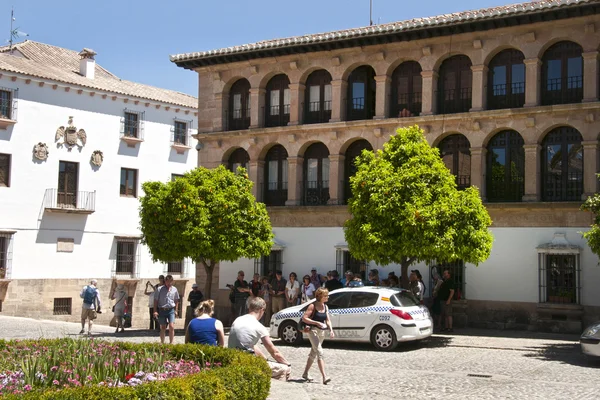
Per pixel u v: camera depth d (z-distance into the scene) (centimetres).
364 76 3061
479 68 2752
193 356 1117
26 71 3669
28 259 3700
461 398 1312
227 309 3247
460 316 2717
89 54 4159
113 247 4106
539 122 2641
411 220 2189
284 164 3228
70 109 3894
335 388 1408
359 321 2056
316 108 3144
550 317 2584
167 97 4481
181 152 4497
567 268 2581
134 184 4241
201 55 3266
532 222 2636
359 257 2358
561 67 2669
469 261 2289
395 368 1700
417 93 2931
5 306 3594
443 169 2319
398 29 2795
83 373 980
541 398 1312
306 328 1463
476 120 2741
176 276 4378
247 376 945
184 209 2541
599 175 2105
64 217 3869
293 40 3044
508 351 2052
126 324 3022
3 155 3625
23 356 1089
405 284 2384
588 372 1655
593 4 2461
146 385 822
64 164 3888
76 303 3906
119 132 4141
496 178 2764
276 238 3131
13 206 3644
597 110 2544
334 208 2986
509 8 2614
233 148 3291
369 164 2381
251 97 3244
